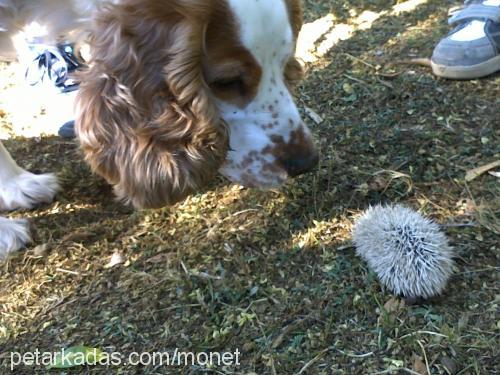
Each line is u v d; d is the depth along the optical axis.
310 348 0.53
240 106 0.59
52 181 0.74
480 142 0.72
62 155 0.81
